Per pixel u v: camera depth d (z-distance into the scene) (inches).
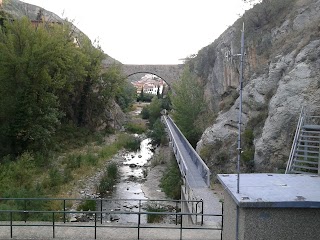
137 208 722.2
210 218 441.1
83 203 720.3
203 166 651.5
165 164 1209.4
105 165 1149.1
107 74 1732.3
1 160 895.7
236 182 210.4
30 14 2512.3
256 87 844.6
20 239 332.5
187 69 1382.9
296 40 810.8
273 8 1065.5
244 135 800.9
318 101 634.2
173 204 741.3
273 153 677.9
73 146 1355.8
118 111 2251.5
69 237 338.3
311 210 181.8
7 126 958.4
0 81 952.9
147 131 2091.5
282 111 679.7
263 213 181.3
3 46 951.6
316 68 669.9
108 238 337.7
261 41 1046.4
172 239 337.4
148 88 5949.8
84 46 1638.8
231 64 1174.3
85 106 1668.3
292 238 182.2
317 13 877.8
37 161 951.0
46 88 1055.0
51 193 768.9
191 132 1231.5
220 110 1120.8
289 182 211.3
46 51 1002.1
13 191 667.4
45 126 1047.0
